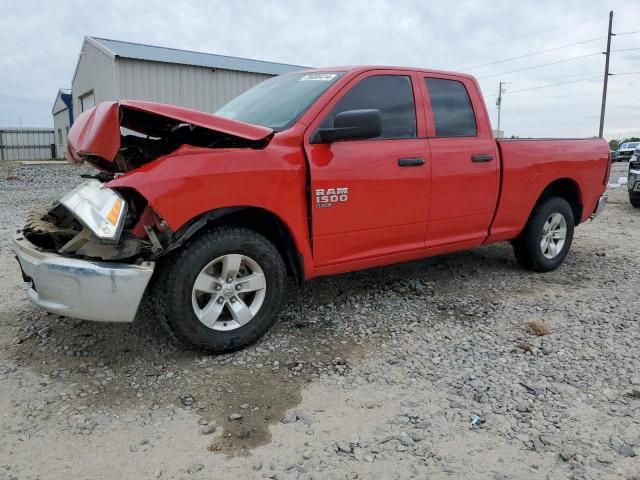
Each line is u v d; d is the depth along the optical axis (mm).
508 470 2410
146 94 19500
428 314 4281
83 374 3236
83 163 3766
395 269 5492
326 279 5102
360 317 4191
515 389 3111
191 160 3174
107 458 2473
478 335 3883
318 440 2615
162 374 3244
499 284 5105
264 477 2352
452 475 2373
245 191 3318
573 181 5543
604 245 6957
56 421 2752
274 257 3547
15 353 3494
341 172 3711
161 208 3039
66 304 3035
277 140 3516
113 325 3918
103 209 3014
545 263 5445
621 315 4297
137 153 3859
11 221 7996
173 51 22016
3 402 2918
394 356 3529
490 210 4770
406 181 4070
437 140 4336
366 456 2494
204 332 3332
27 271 3215
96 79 22375
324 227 3701
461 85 4641
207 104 20938
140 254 3160
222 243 3301
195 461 2455
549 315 4289
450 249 4656
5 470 2375
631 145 33750
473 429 2721
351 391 3082
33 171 17312
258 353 3535
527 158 4980
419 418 2812
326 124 3740
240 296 3539
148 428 2707
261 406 2912
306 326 3998
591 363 3445
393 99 4148
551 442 2607
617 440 2625
